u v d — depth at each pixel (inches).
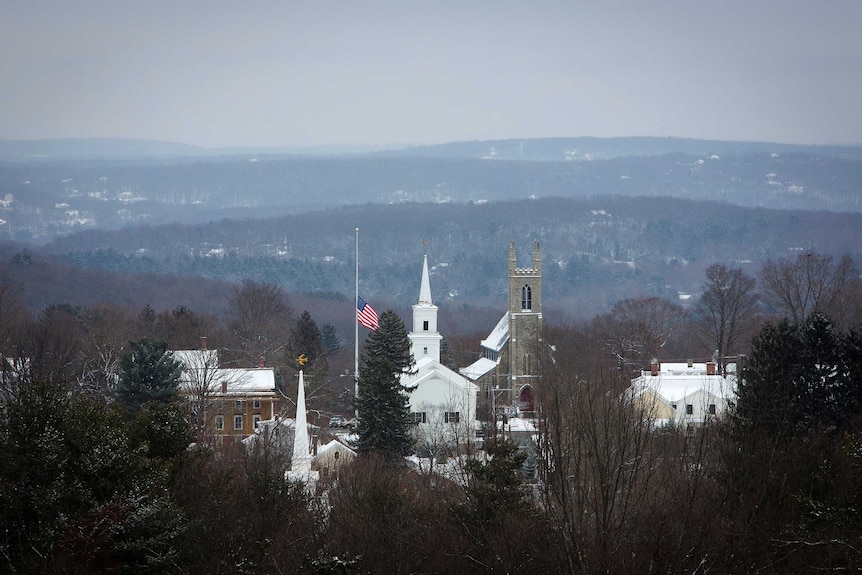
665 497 6855.3
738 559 6555.1
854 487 7347.4
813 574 6702.8
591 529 6732.3
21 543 6752.0
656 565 6166.3
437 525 7475.4
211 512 7623.0
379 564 7022.6
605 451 6638.8
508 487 7445.9
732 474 7165.4
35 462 6919.3
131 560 6919.3
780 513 7091.5
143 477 7308.1
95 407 7726.4
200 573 7126.0
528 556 6742.1
